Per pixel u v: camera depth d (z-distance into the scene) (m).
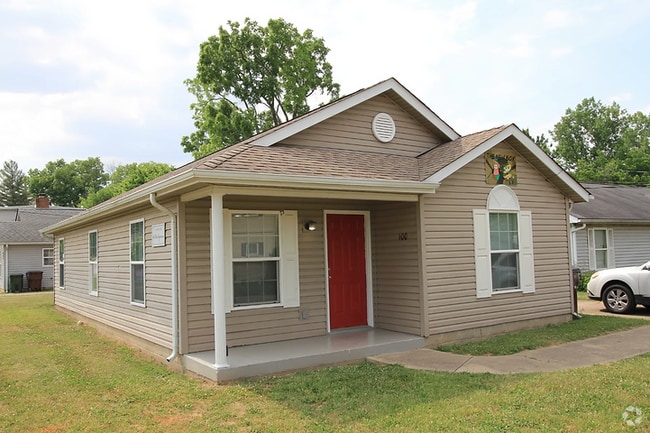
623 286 12.59
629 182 42.25
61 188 70.81
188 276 7.89
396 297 9.44
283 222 8.93
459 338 9.25
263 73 28.09
